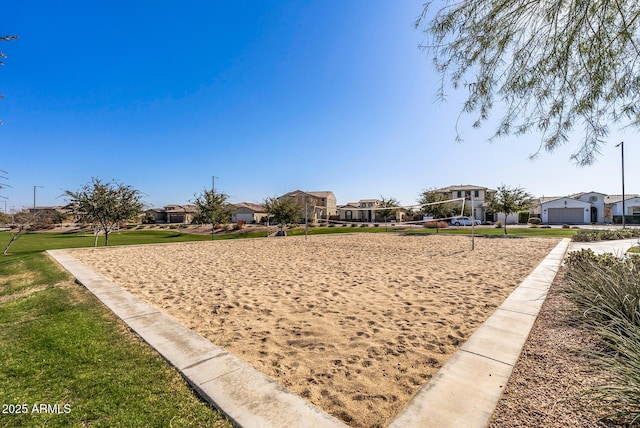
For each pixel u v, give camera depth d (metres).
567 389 2.57
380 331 4.31
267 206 27.39
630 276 4.51
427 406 2.40
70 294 6.09
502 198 23.09
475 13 3.16
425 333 4.20
